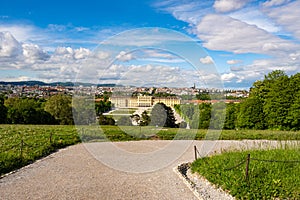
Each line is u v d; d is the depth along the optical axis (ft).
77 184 24.47
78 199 20.86
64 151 40.57
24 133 55.36
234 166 26.18
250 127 95.14
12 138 48.39
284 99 89.92
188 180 25.93
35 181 25.18
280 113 90.58
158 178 26.68
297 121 88.63
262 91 103.35
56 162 33.19
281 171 24.82
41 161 33.68
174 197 21.80
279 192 21.49
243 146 42.11
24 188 23.15
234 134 62.39
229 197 21.72
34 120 91.04
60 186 23.82
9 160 30.63
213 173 25.94
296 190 21.49
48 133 55.83
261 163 26.58
